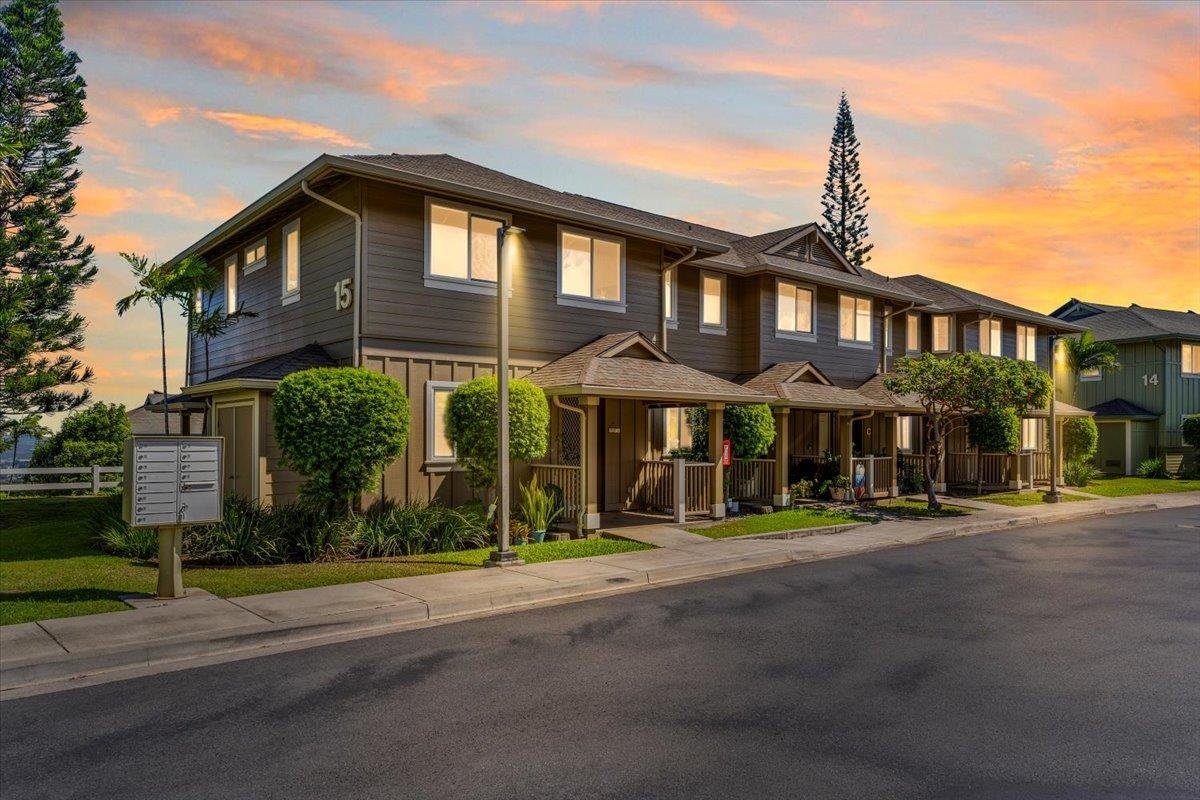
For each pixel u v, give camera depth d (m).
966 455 25.77
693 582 10.91
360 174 13.35
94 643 6.95
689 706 5.83
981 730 5.38
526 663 6.92
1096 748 5.07
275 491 13.81
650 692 6.15
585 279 17.12
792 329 22.27
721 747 5.05
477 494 14.87
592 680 6.45
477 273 15.26
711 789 4.43
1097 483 29.84
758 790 4.42
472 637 7.82
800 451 22.67
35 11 27.92
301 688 6.20
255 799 4.31
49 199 28.08
